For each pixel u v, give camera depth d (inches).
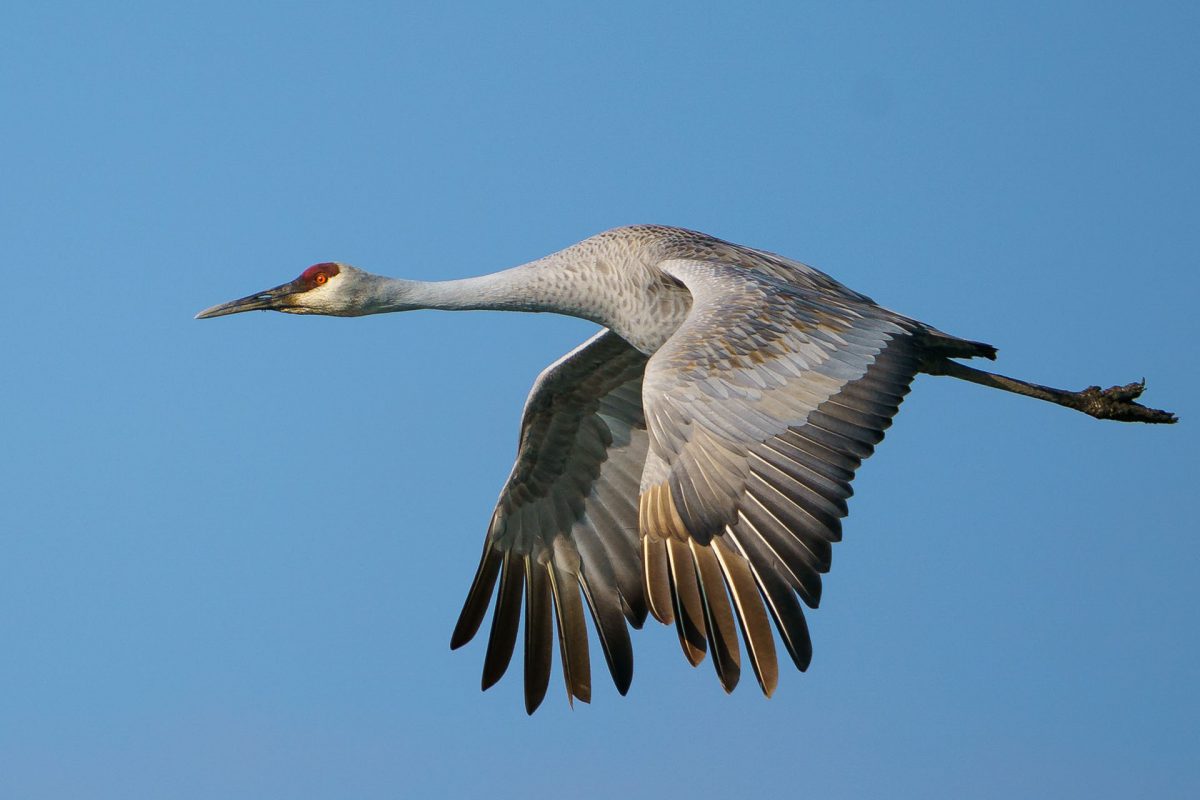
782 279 555.5
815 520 462.6
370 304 645.3
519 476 617.0
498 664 613.0
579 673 608.1
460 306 614.9
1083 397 593.9
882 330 514.0
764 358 489.4
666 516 491.8
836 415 482.6
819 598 454.3
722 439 475.5
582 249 598.5
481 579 618.5
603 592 609.3
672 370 486.3
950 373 583.2
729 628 480.7
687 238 586.6
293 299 646.5
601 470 616.1
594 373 603.8
